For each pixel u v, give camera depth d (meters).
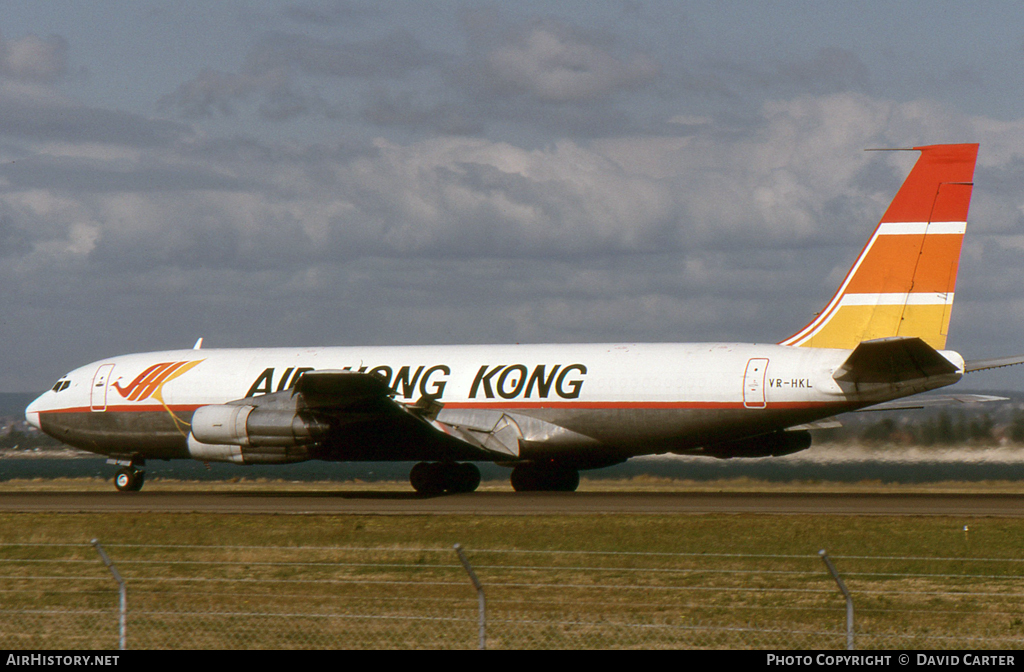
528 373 115.38
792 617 52.22
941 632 48.91
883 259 107.06
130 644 48.59
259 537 79.69
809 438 121.94
